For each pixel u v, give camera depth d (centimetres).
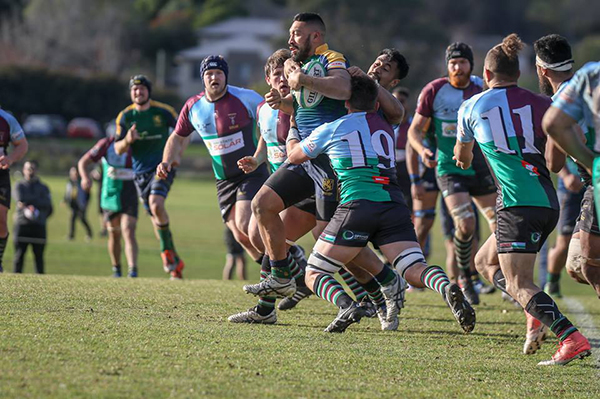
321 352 1788
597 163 1527
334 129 1927
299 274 2470
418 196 3419
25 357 1512
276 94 2197
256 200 2070
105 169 4116
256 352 1728
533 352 1934
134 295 2517
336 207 2081
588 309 3002
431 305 2819
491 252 2111
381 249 1955
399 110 2098
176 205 9981
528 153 1881
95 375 1433
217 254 6288
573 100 1528
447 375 1675
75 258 5697
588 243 2038
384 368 1688
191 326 1995
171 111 3828
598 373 1806
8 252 5772
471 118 1944
